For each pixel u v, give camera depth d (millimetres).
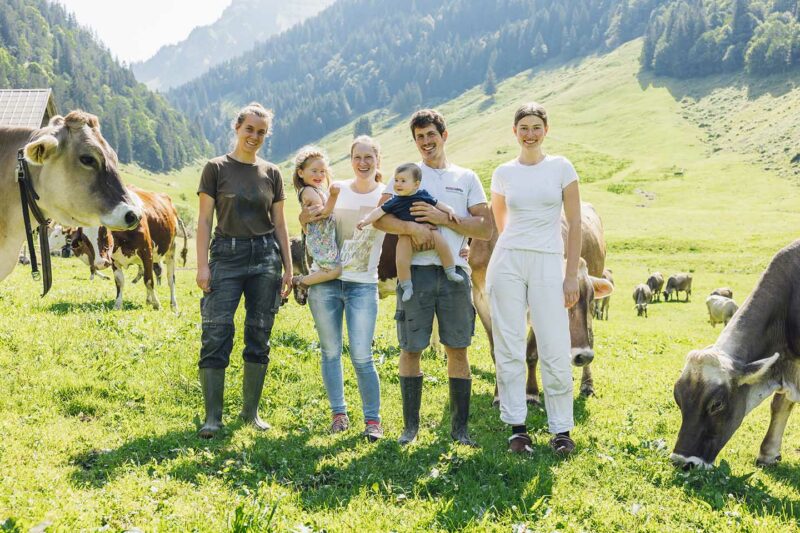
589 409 8578
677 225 71188
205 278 6629
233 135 6918
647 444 6895
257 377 7008
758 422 8789
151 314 12336
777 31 169250
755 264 47625
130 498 5043
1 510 4625
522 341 6715
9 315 10625
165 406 7363
